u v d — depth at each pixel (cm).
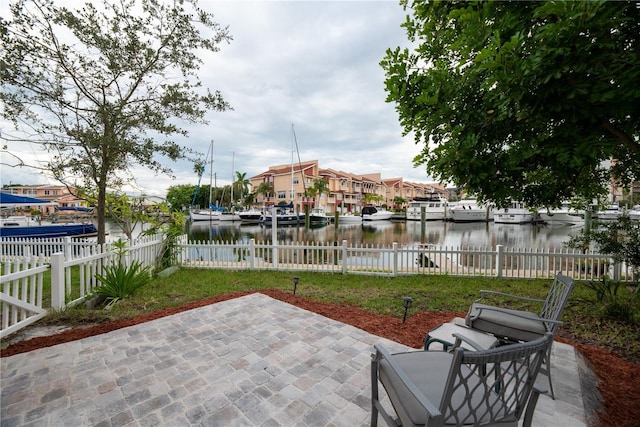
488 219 4012
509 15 220
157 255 802
